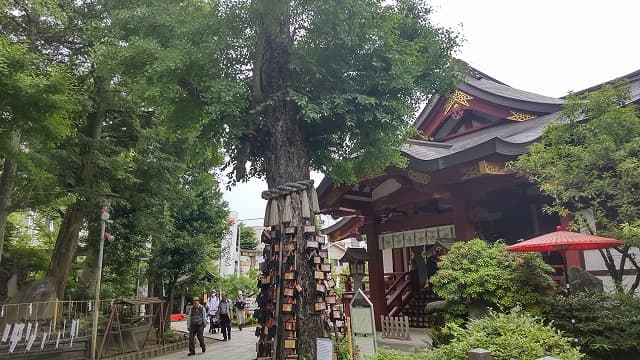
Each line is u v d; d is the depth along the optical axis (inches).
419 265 679.1
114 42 315.6
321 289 279.1
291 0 293.6
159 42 312.5
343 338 296.4
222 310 708.7
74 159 486.6
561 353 222.4
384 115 297.7
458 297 339.3
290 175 305.0
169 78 284.5
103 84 534.9
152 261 714.2
